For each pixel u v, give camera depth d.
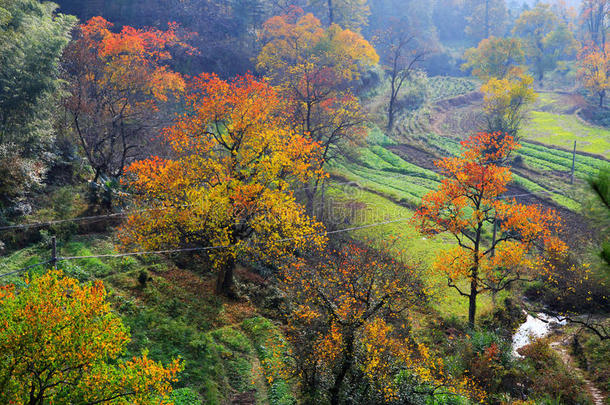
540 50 135.12
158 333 25.86
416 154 75.94
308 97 50.47
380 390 23.45
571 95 115.69
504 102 83.56
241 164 32.81
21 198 32.16
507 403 27.25
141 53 45.88
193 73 66.56
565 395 28.61
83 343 14.21
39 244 30.59
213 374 24.47
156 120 48.22
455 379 26.92
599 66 106.38
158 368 15.05
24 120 33.06
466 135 87.19
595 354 33.50
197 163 32.16
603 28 136.25
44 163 36.53
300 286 28.17
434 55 139.62
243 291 33.41
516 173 70.94
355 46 68.12
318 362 24.52
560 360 32.94
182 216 28.89
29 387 14.13
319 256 38.06
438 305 39.00
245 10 83.12
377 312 26.67
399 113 92.06
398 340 26.67
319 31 71.75
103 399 14.43
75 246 31.77
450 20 170.00
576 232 50.75
